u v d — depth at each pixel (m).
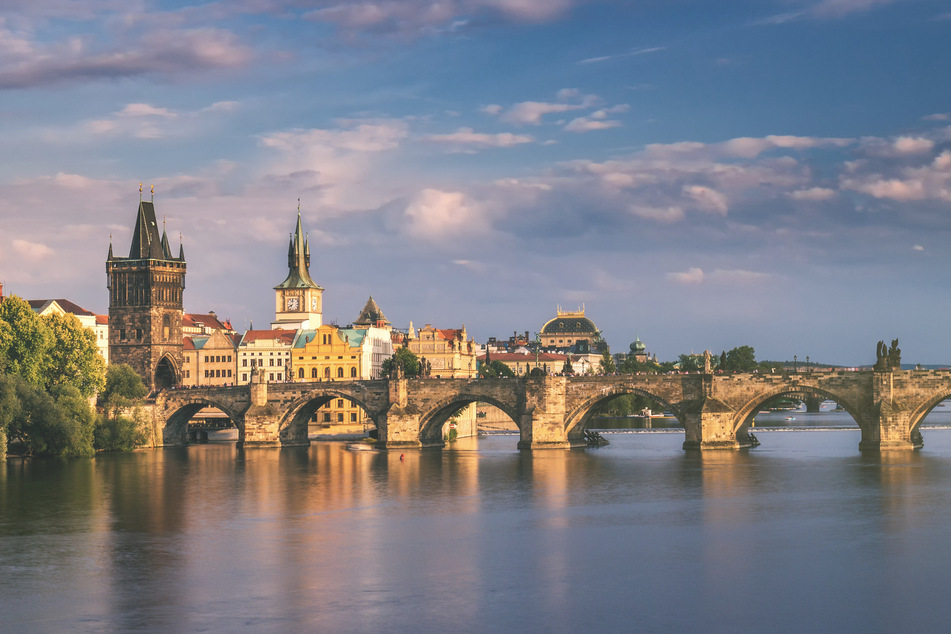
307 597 118.25
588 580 124.69
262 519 162.25
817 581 123.94
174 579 125.69
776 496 179.50
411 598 117.75
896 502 171.62
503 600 116.94
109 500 180.88
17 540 147.00
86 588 122.00
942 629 107.81
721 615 111.94
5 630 108.06
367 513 167.12
